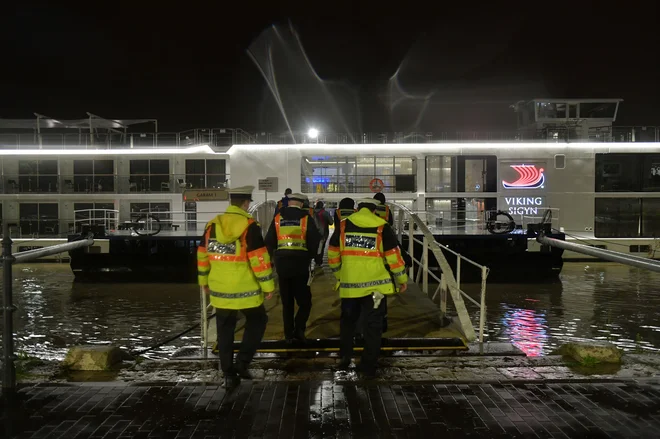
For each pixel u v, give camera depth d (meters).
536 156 25.06
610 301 14.57
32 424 4.24
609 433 4.08
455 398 4.75
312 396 4.82
